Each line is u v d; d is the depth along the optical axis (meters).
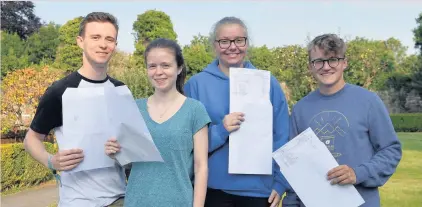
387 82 35.53
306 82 17.91
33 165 9.68
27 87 13.85
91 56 2.71
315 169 2.66
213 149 2.99
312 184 2.66
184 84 3.10
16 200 8.32
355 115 2.72
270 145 2.98
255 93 2.99
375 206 2.71
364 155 2.69
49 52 42.97
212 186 3.04
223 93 3.10
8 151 9.05
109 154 2.55
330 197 2.64
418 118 29.12
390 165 2.64
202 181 2.64
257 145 2.96
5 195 8.75
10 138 14.31
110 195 2.75
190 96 3.17
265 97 3.01
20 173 9.40
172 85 2.72
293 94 18.14
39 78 14.05
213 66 3.21
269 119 2.99
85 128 2.55
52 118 2.67
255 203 3.02
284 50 18.84
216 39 3.09
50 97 2.65
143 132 2.43
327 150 2.64
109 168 2.75
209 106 3.08
